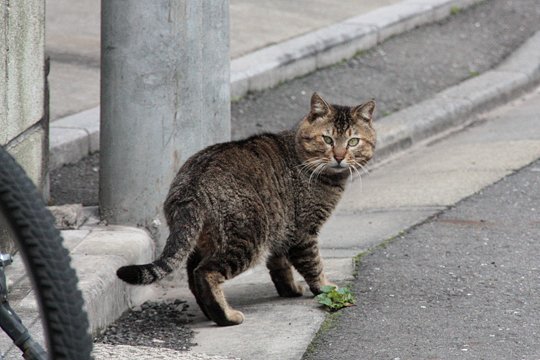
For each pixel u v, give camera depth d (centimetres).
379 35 2253
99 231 1139
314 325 1004
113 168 1156
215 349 948
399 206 1434
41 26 1140
